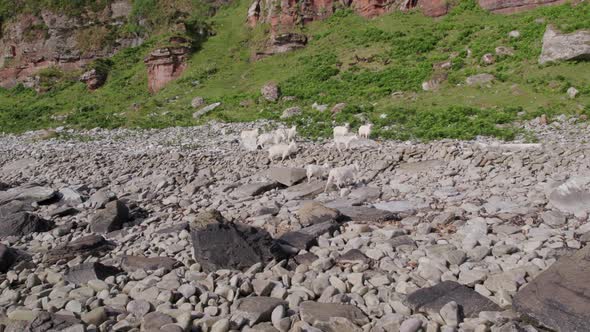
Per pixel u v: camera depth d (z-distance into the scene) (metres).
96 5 53.94
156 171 16.03
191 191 13.17
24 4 54.91
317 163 15.40
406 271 6.51
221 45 41.25
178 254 8.00
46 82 47.28
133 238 9.38
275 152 16.05
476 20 33.84
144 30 50.31
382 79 27.73
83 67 49.50
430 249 7.16
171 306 5.81
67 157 19.41
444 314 5.15
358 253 7.16
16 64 51.91
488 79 24.09
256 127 23.98
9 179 16.80
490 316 5.14
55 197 13.26
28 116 37.91
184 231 9.01
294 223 9.20
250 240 7.25
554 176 11.45
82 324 5.15
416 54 30.50
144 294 6.23
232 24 44.78
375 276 6.34
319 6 39.84
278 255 7.25
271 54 37.59
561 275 5.22
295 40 37.31
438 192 11.06
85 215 11.61
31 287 6.94
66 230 10.27
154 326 5.21
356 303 5.71
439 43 31.09
